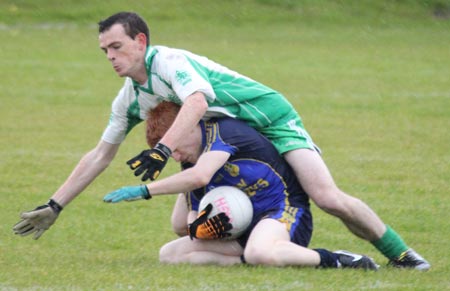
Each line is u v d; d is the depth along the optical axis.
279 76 55.66
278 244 17.25
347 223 18.27
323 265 17.47
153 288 15.89
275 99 18.23
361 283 16.39
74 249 20.39
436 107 45.47
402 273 17.52
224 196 17.70
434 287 16.36
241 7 81.69
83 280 16.59
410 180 29.66
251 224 17.97
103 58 61.53
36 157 33.19
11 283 16.42
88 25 76.12
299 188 18.22
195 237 17.81
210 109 17.86
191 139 17.77
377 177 30.11
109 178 29.78
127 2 81.81
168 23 77.38
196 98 17.06
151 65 17.55
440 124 41.00
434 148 35.47
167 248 18.42
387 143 36.53
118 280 16.53
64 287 16.05
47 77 53.72
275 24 78.50
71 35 71.50
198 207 18.28
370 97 48.53
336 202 17.69
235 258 17.98
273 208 17.94
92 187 28.33
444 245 21.16
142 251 20.30
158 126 17.42
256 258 17.22
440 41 72.62
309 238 18.23
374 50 67.81
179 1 82.44
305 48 68.38
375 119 42.22
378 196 27.12
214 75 17.95
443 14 82.00
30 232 18.83
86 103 45.97
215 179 18.00
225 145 17.42
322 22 79.12
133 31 17.38
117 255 19.73
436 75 56.62
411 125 40.72
